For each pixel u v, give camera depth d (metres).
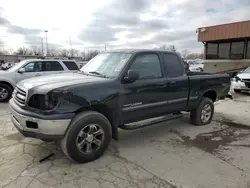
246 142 4.23
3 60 45.41
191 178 2.89
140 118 3.88
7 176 2.82
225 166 3.24
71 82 3.19
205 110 5.25
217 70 18.20
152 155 3.55
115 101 3.40
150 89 3.88
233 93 10.39
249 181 2.86
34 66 8.45
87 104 3.09
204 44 18.73
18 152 3.50
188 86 4.60
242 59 16.58
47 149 3.63
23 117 2.94
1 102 7.90
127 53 3.92
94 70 4.04
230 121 5.68
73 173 2.93
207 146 3.99
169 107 4.32
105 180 2.79
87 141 3.17
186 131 4.80
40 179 2.77
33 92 2.99
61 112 2.89
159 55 4.21
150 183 2.76
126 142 4.10
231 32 16.14
